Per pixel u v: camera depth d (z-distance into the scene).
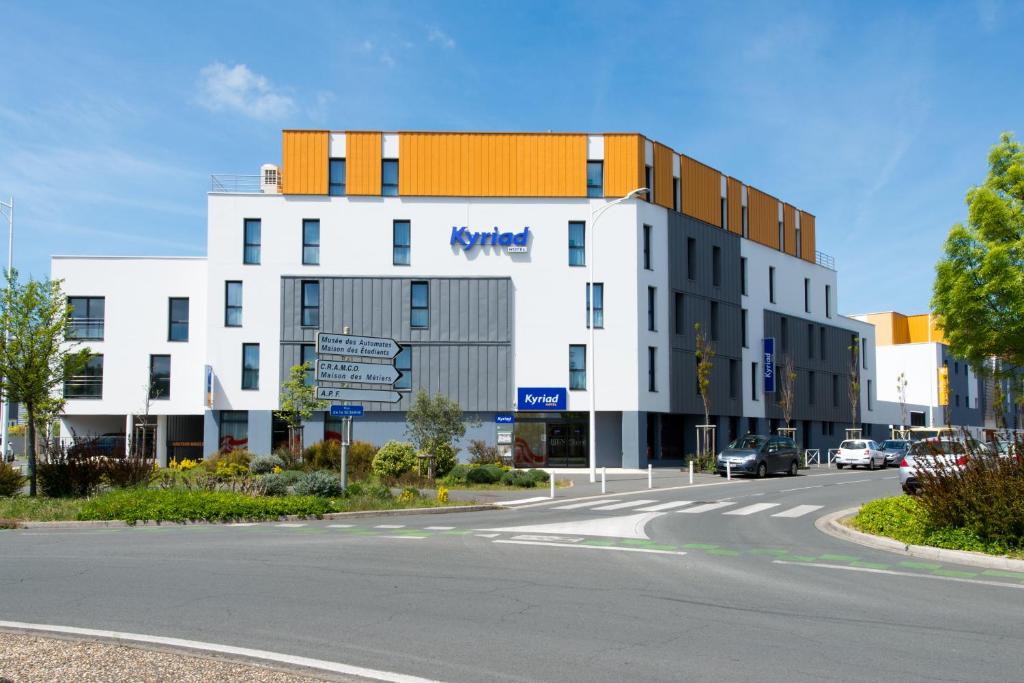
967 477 12.31
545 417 40.47
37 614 7.70
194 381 40.81
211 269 39.56
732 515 17.95
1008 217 19.48
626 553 11.99
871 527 14.02
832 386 57.84
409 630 7.18
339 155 40.38
